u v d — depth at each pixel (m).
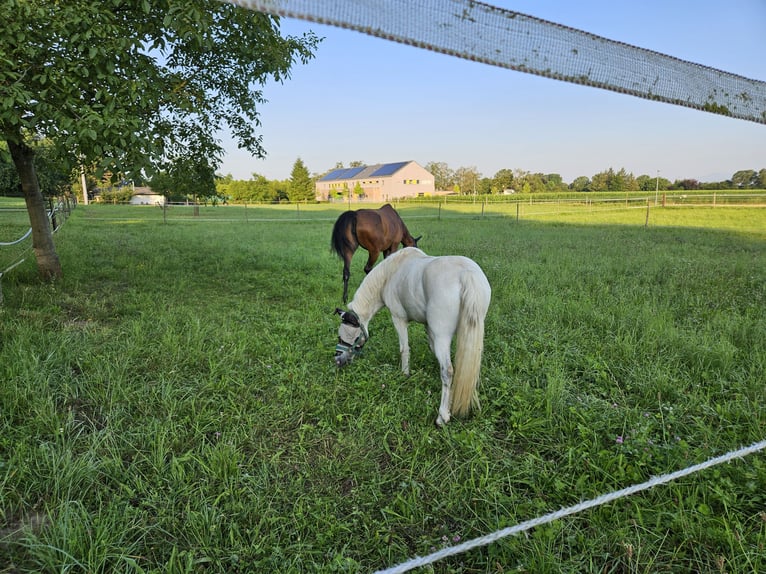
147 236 14.20
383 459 2.82
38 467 2.46
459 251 10.54
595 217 22.78
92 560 1.96
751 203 27.52
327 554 2.06
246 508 2.30
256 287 7.28
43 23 4.11
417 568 1.99
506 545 2.04
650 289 6.68
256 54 6.46
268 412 3.24
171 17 4.51
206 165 8.14
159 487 2.44
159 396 3.38
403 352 3.80
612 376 3.77
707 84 1.65
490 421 3.13
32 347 3.85
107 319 5.19
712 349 4.07
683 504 2.28
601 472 2.53
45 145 7.04
